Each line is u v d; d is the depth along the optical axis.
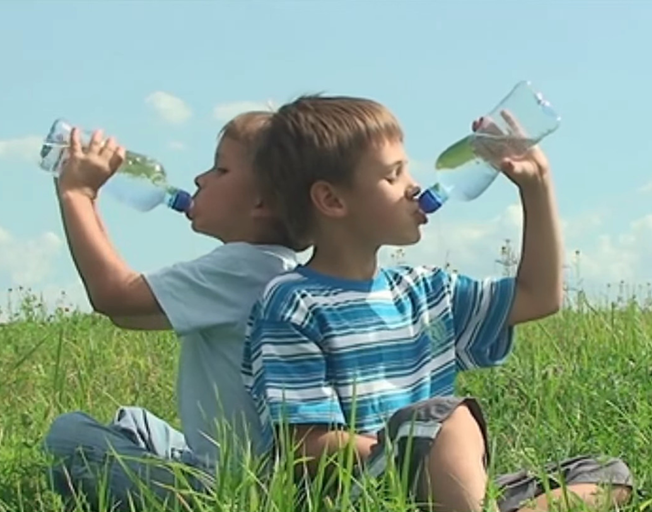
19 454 3.72
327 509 3.17
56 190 3.49
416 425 3.20
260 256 3.49
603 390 4.48
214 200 3.56
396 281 3.46
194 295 3.45
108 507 3.46
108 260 3.41
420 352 3.43
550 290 3.49
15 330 6.77
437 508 3.17
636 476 3.69
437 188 3.43
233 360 3.46
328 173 3.38
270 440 3.31
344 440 3.28
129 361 5.51
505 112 3.43
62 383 4.78
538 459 3.82
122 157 3.46
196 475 3.31
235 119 3.57
